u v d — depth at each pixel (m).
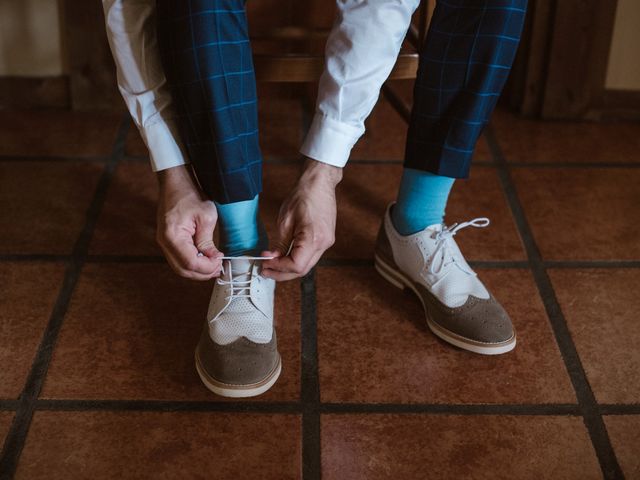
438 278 1.24
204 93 1.00
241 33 1.01
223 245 1.20
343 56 1.03
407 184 1.26
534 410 1.13
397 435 1.09
